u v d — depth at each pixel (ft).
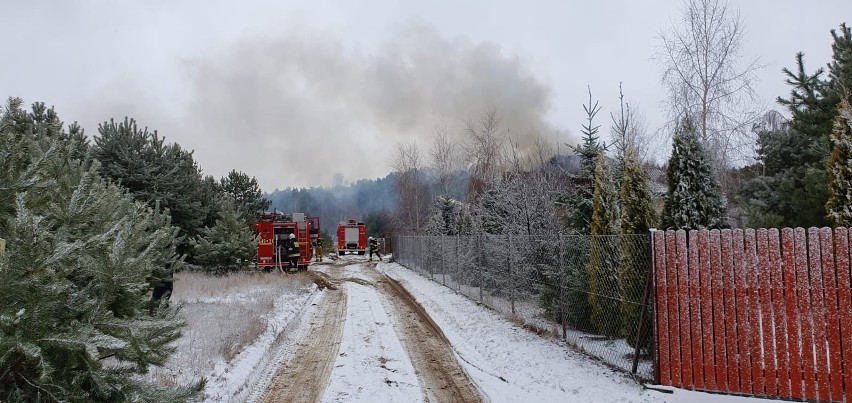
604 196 32.65
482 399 22.34
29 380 11.82
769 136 46.44
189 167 77.77
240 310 41.93
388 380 25.30
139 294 16.44
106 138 63.72
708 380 19.80
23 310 10.51
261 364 28.66
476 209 70.08
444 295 55.57
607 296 26.89
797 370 18.44
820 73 38.86
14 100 14.10
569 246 32.42
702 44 46.91
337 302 54.75
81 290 13.42
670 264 20.70
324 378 25.85
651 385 20.75
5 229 12.45
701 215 24.91
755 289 19.20
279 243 85.81
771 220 35.78
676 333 20.47
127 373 14.74
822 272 18.28
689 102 46.98
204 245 70.54
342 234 171.53
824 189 31.81
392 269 101.91
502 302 44.47
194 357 26.17
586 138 44.14
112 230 13.50
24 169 15.84
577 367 24.84
